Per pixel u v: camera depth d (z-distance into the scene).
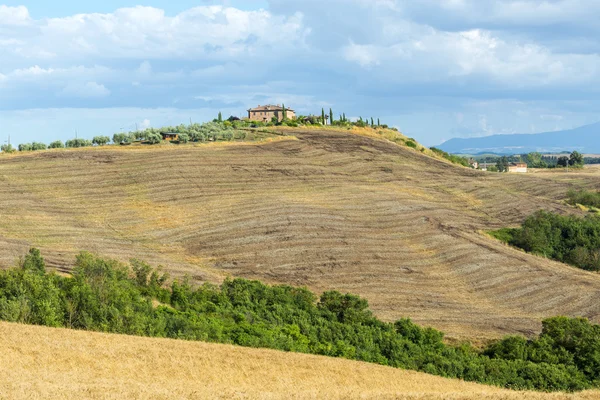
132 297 60.28
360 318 72.62
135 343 45.56
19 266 69.12
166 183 116.69
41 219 95.50
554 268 103.38
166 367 41.03
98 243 90.00
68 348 41.94
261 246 95.69
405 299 85.44
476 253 104.31
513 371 59.97
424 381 47.44
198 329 55.19
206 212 106.31
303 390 39.00
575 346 67.56
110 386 33.69
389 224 111.31
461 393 37.41
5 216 93.75
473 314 83.31
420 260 99.31
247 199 113.44
